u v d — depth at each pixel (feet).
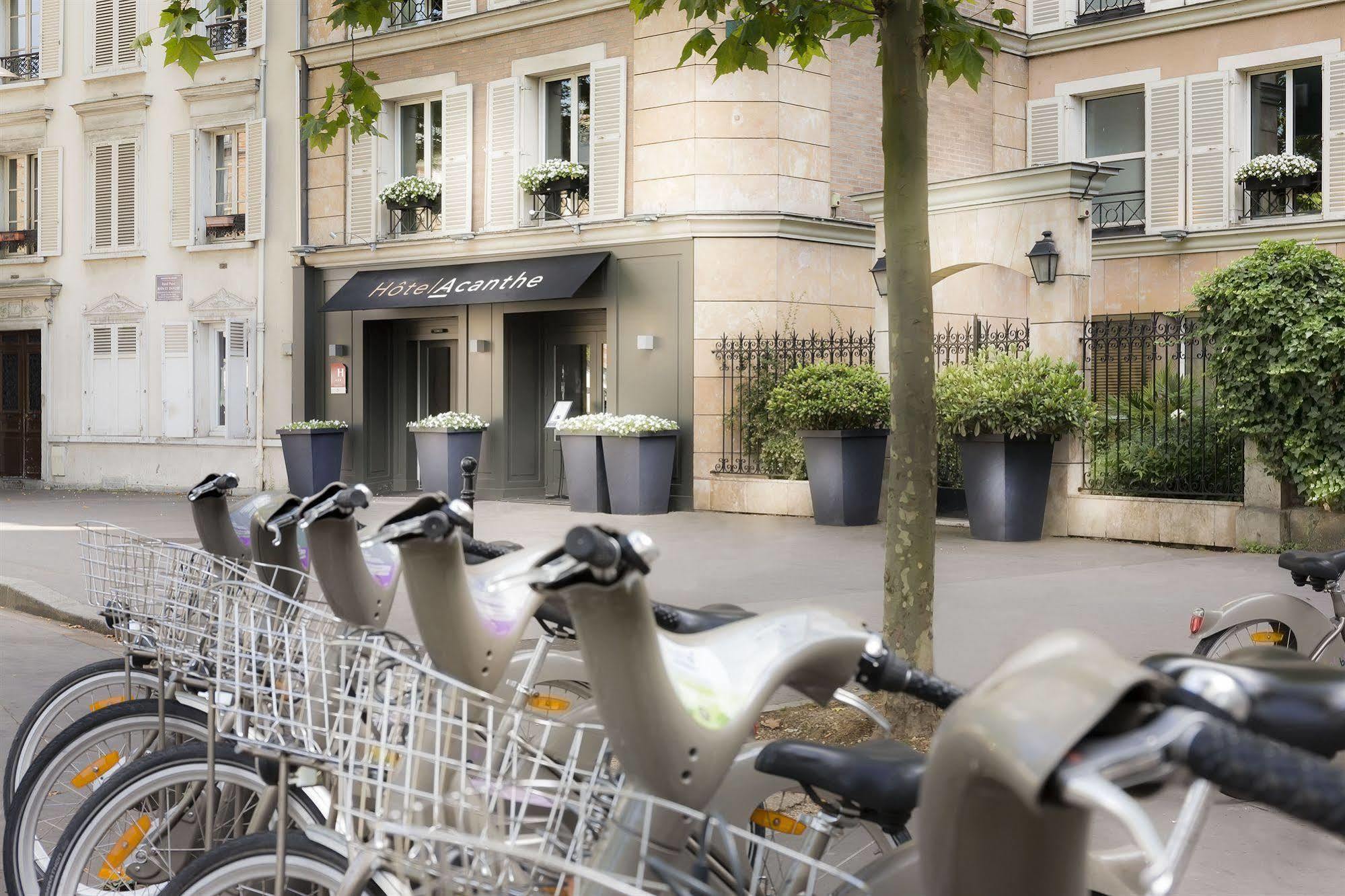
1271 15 58.29
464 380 63.21
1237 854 13.94
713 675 5.77
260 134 70.49
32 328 80.74
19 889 10.78
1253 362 38.75
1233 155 59.82
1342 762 4.46
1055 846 4.10
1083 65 64.39
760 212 55.31
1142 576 34.47
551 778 7.30
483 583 7.52
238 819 9.51
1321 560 16.74
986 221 46.70
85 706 12.34
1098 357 49.80
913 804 5.96
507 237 61.26
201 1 71.77
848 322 58.59
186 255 74.18
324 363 69.00
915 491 17.03
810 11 20.01
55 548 45.11
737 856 5.68
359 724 6.95
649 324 57.11
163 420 75.51
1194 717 3.43
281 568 10.09
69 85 78.84
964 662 23.43
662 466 53.67
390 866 6.37
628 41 57.62
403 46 65.00
